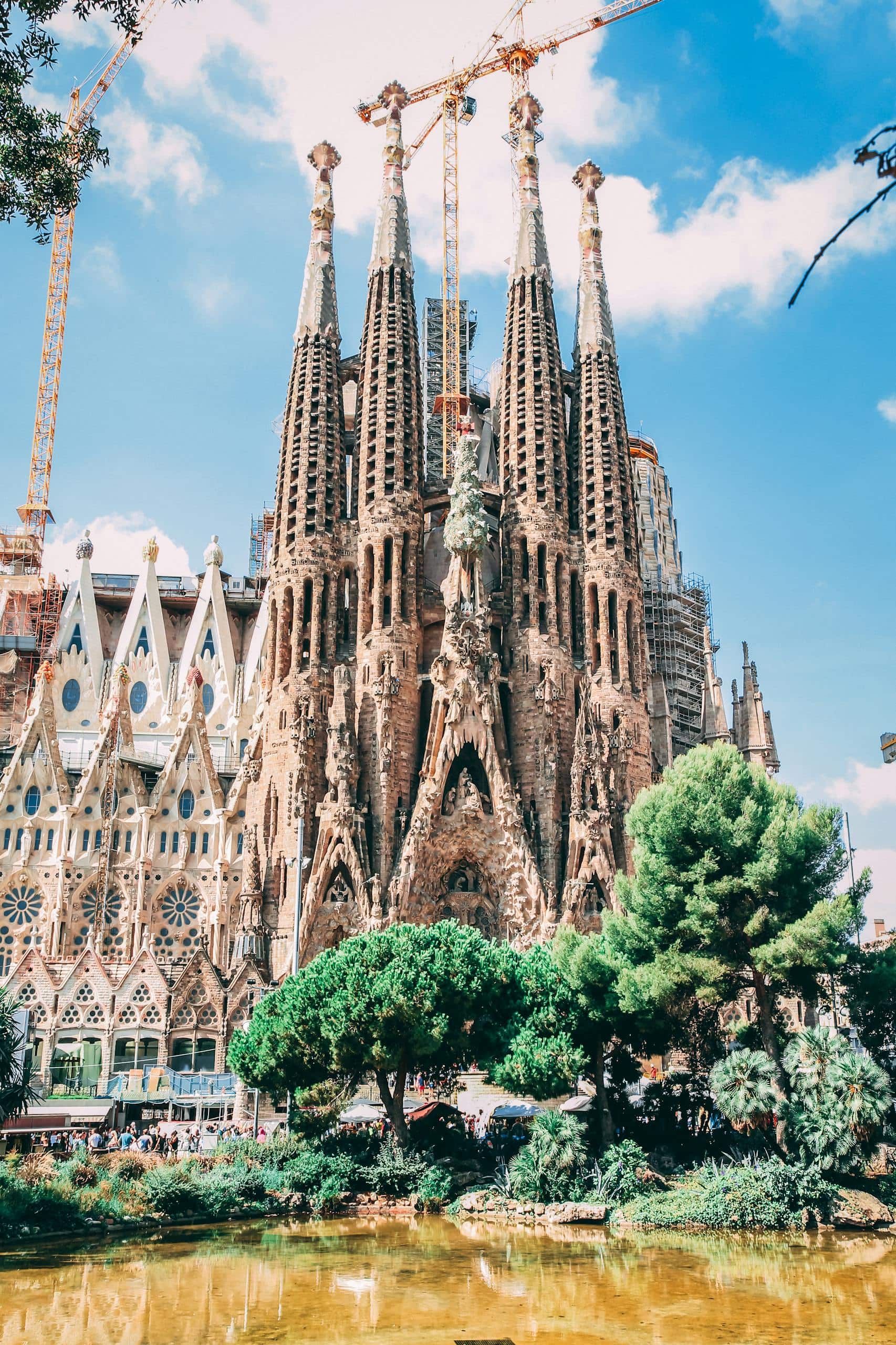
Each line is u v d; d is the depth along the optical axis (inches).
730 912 2145.7
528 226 4665.4
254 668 4938.5
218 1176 2009.1
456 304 5231.3
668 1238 1736.0
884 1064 2150.6
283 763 3946.9
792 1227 1779.0
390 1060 2126.0
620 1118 2346.2
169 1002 3538.4
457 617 3969.0
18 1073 1978.3
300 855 2716.5
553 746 3986.2
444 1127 2379.4
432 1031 2121.1
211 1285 1425.9
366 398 4402.1
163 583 5329.7
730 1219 1790.1
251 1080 2313.0
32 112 1133.1
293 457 4335.6
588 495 4372.5
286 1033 2213.3
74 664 4933.6
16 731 4874.5
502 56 5629.9
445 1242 1724.9
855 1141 1846.7
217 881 4195.4
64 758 4704.7
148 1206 1875.0
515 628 4178.2
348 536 4276.6
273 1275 1488.7
